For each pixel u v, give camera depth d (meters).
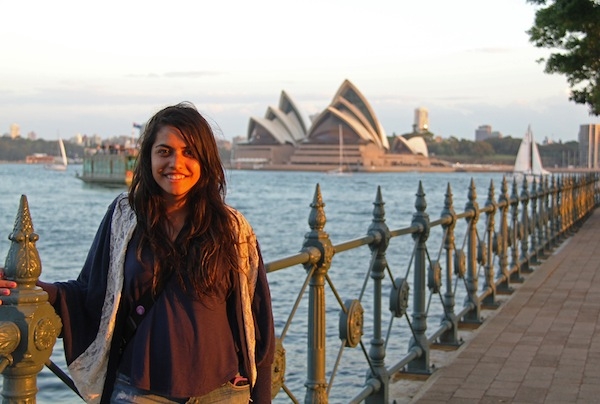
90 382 2.53
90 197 77.62
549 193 15.37
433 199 73.44
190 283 2.47
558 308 8.92
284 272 16.73
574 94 24.02
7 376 2.24
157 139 2.54
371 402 5.34
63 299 2.49
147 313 2.47
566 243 16.62
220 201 2.60
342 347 4.61
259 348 2.70
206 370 2.47
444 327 6.98
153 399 2.46
